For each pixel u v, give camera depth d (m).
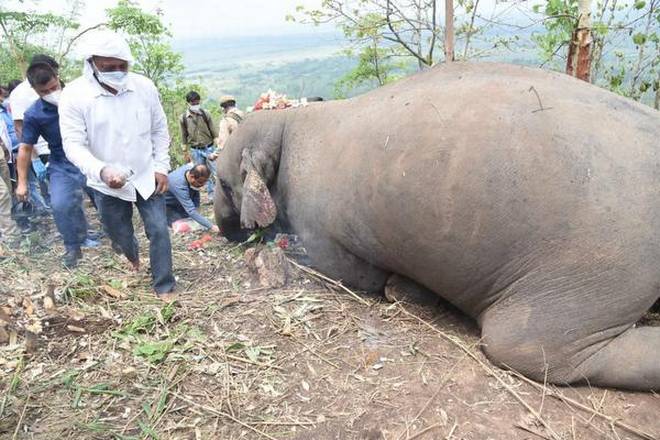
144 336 3.58
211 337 3.57
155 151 4.05
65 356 3.39
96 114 3.69
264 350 3.42
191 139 8.01
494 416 2.84
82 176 4.77
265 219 4.61
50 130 4.60
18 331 3.59
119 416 2.93
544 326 3.01
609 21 5.95
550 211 2.94
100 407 2.99
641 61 5.82
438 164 3.21
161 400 3.01
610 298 2.92
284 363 3.30
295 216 4.57
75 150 3.66
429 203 3.23
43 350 3.44
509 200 3.01
